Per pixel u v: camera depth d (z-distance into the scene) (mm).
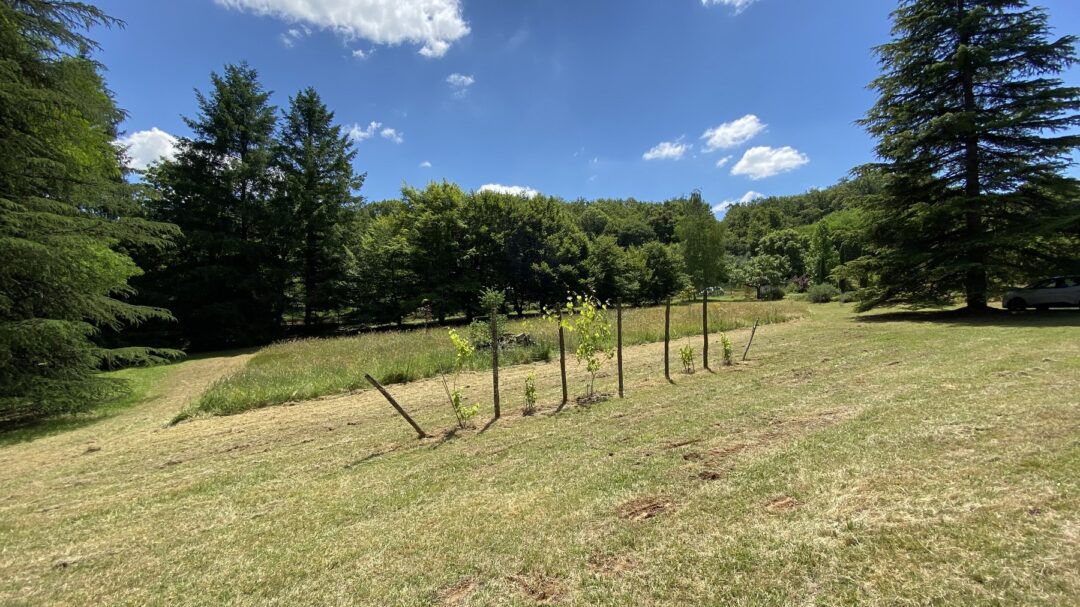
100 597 2689
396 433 5746
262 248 23781
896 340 9664
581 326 6910
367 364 10664
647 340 13664
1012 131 14781
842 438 3963
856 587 2086
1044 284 14820
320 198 26812
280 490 4148
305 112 27297
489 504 3443
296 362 12086
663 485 3422
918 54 16062
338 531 3250
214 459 5281
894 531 2467
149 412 8500
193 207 22781
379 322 29828
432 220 30453
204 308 21828
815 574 2211
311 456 5090
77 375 8867
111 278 11930
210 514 3744
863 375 6500
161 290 21875
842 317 17234
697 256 46000
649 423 5133
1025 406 4242
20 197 8695
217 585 2701
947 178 15828
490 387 8367
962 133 14906
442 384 9031
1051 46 14031
